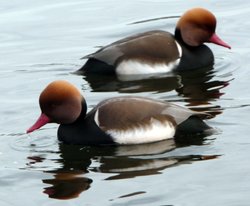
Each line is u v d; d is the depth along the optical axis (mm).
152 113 12297
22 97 14789
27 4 21125
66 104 12430
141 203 10078
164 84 15484
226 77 15672
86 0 21406
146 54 16281
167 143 12125
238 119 12812
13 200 10438
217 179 10656
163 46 16438
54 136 12773
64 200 10328
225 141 11914
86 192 10539
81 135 12414
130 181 10812
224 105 13711
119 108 12406
